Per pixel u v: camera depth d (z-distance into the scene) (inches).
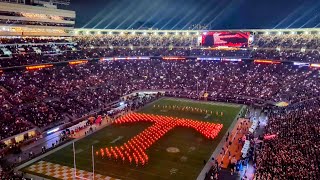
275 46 4768.7
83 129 2832.2
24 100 3026.6
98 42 5147.6
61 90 3501.5
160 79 4505.4
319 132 2034.9
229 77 4350.4
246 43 4704.7
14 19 3784.5
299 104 3164.4
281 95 3590.1
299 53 4416.8
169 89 4254.4
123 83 4242.1
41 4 4397.1
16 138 2498.8
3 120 2603.3
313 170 1594.5
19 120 2672.2
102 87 3954.2
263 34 5118.1
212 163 2079.2
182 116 3191.4
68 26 4776.1
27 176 1909.4
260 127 2800.2
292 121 2395.4
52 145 2409.0
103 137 2593.5
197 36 5472.4
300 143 1910.7
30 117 2783.0
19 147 2363.4
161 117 3041.3
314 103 2997.0
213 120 3048.7
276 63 4424.2
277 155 1803.6
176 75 4608.8
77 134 2691.9
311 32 4771.2
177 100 3890.3
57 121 2871.6
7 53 3595.0
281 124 2395.4
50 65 3880.4
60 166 2054.6
